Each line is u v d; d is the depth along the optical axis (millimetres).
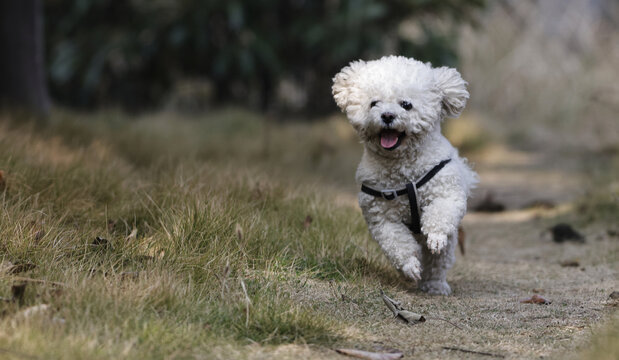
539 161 16078
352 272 5375
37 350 3217
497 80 24578
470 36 24844
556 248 7523
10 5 11992
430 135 5055
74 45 20203
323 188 8094
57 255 4539
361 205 5211
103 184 6602
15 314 3570
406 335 4133
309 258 5430
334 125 17609
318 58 21156
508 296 5348
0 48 11945
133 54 19812
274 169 9711
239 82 21578
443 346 3918
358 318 4426
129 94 21953
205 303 4160
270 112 20969
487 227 9031
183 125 15797
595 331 4012
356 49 18875
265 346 3762
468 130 17500
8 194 5789
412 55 19500
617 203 8641
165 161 9195
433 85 4945
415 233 5234
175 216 5289
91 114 15789
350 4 18953
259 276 4852
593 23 27062
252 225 5473
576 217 8898
